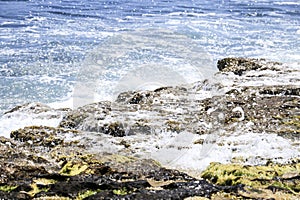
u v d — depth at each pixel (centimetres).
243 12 6894
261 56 4231
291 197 1346
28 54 4084
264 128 2088
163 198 1287
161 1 7731
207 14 6656
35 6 6744
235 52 4369
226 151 1886
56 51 4231
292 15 6681
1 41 4553
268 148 1897
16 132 1928
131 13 6450
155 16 6306
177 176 1516
